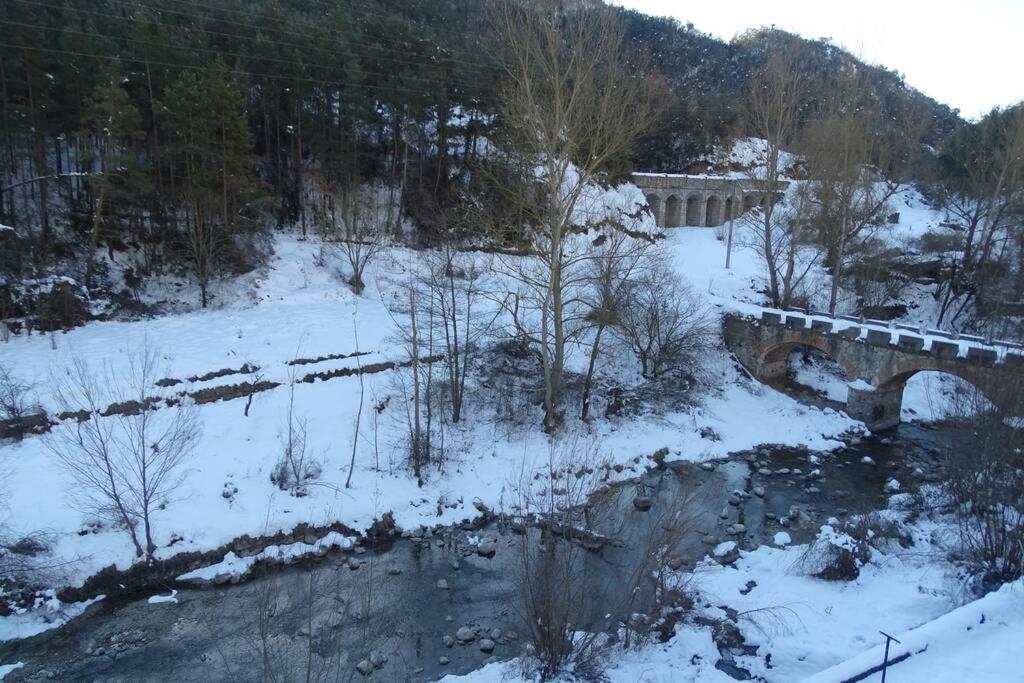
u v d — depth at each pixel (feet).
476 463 101.65
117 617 68.33
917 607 67.05
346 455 97.35
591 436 112.88
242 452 93.56
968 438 86.89
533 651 59.26
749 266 183.42
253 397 106.01
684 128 255.70
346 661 61.62
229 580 75.31
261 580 75.66
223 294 140.46
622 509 93.71
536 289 121.29
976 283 171.73
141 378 102.01
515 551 83.82
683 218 223.92
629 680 56.65
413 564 80.79
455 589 75.31
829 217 158.30
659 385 130.00
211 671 60.13
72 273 129.08
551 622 57.88
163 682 58.54
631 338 132.36
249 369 111.96
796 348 150.20
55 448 82.99
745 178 229.66
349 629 66.95
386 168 184.55
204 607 70.44
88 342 113.80
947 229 210.18
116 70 126.82
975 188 178.60
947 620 53.47
